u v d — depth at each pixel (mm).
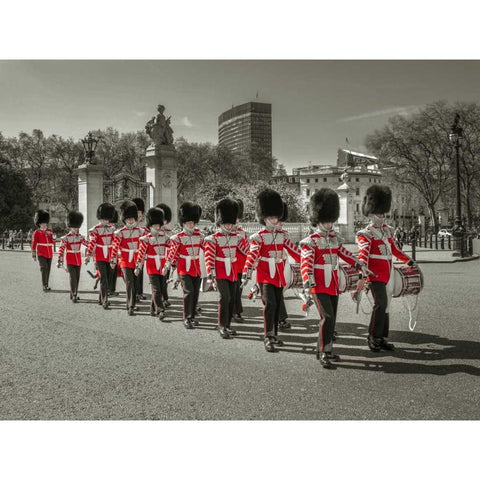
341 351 6578
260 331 7883
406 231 51500
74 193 66125
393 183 56094
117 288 13039
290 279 7008
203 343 7062
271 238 6906
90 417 4422
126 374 5574
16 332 7723
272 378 5449
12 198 54594
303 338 7367
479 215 62062
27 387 5164
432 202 53750
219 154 77188
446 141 49531
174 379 5414
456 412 4480
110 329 7996
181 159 73812
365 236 6527
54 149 65250
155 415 4453
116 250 9531
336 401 4762
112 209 10516
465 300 10422
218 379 5414
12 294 11992
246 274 6809
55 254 24000
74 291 10828
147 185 27422
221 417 4410
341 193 33000
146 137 68125
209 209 56969
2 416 4445
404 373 5586
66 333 7668
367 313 9266
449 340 7023
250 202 47906
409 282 6789
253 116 125500
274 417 4406
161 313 8789
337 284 6207
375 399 4801
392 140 51625
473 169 50062
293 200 48844
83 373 5617
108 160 66625
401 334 7418
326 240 6262
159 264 8938
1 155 57594
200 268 8305
